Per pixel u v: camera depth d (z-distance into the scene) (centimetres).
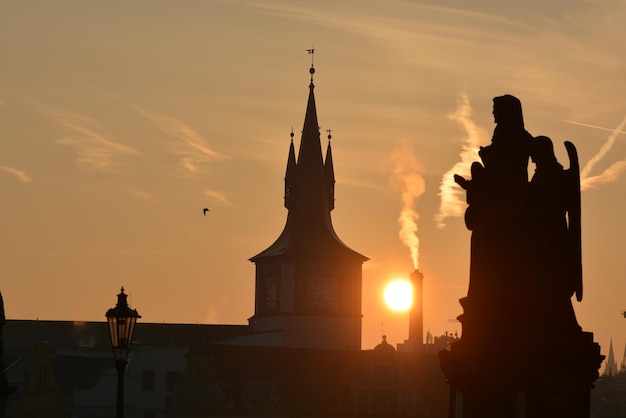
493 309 5497
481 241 5556
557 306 5478
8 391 8256
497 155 5575
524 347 5400
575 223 5503
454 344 5553
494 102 5628
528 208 5512
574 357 5400
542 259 5491
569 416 5378
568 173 5509
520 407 5372
